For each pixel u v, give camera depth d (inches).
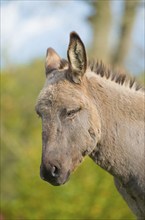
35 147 1249.4
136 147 569.9
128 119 572.4
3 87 1866.4
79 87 565.9
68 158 549.0
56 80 569.3
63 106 551.5
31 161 1196.5
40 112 557.6
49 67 596.4
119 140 569.3
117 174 575.5
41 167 544.7
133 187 575.5
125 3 1748.3
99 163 577.3
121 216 1068.5
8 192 1756.9
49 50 614.5
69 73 566.9
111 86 580.4
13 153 1825.8
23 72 2123.5
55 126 549.3
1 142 1820.9
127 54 1792.6
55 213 1096.2
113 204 1073.5
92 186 1082.7
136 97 581.0
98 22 1736.0
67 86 563.2
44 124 552.4
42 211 1125.1
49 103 555.2
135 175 570.9
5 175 1786.4
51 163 540.7
